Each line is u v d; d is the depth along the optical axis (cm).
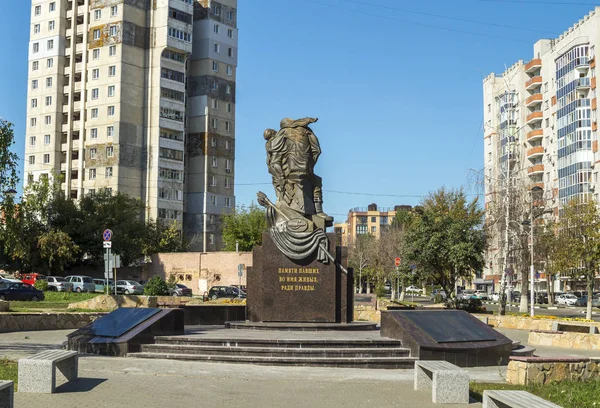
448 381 1132
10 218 3400
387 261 6981
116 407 1026
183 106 8262
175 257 6600
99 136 7981
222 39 8725
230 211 8656
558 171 7838
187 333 1820
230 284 6234
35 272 6334
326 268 2102
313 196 2202
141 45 8088
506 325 3075
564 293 7300
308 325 1973
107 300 3369
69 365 1248
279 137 2195
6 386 882
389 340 1667
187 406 1053
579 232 4459
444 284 4422
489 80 8494
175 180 8144
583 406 1123
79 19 8450
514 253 5019
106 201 6850
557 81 7912
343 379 1374
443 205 4372
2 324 2234
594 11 7375
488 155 8325
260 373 1423
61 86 8438
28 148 8512
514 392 1000
